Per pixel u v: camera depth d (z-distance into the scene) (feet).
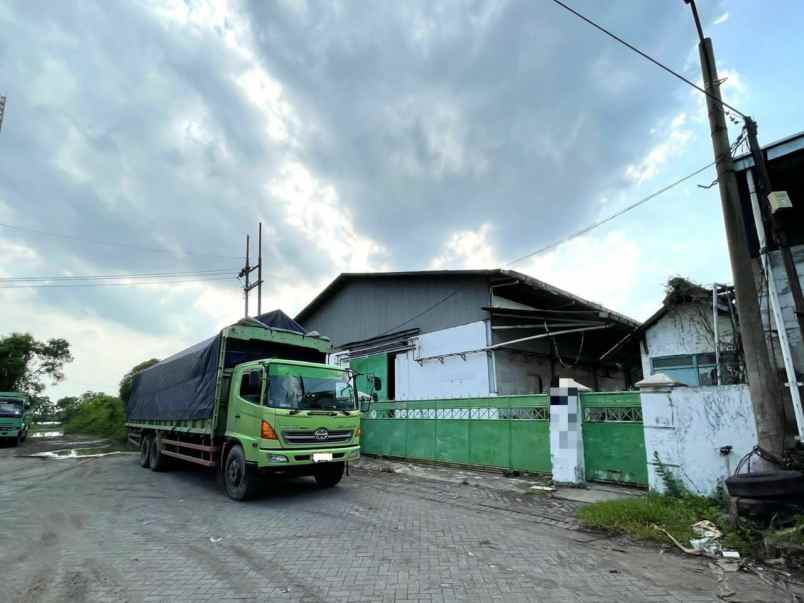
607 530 19.84
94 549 18.22
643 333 42.45
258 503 26.81
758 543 16.57
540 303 54.90
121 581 14.82
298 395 28.30
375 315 64.80
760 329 19.93
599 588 14.07
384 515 23.49
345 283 71.46
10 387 121.49
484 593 13.73
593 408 29.45
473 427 37.35
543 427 32.19
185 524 22.06
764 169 22.43
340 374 31.78
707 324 37.99
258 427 26.76
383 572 15.44
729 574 15.06
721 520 18.83
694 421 23.02
